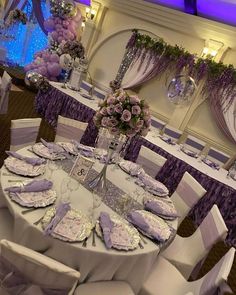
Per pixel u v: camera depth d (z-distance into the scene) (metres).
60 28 7.64
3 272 1.51
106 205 2.22
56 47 7.69
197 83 5.82
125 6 6.87
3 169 2.21
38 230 1.71
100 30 7.52
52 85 6.07
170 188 4.38
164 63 6.28
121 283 1.90
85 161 2.25
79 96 5.89
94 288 1.81
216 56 5.67
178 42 6.27
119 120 2.32
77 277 1.41
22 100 6.98
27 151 2.61
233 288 3.08
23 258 1.41
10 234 2.01
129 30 7.02
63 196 2.13
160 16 6.33
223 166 5.15
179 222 2.93
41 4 9.01
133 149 4.73
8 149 4.27
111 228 1.90
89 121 5.34
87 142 5.38
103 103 2.40
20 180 2.14
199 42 6.01
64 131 3.58
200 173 4.11
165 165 4.41
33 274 1.45
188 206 2.91
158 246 1.95
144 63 6.55
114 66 7.33
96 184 2.45
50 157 2.61
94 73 7.72
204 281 1.95
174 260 2.42
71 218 1.87
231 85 5.44
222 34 5.52
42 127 5.75
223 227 2.24
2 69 8.96
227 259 1.88
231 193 3.93
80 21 8.14
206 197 4.09
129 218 2.12
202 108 5.95
